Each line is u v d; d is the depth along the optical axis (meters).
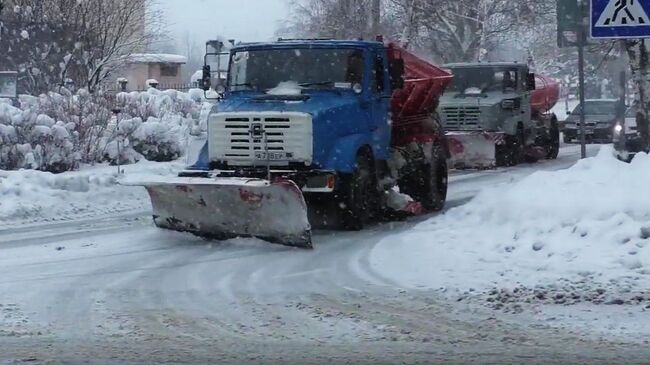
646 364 6.62
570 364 6.64
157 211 12.77
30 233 13.20
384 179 14.36
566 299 8.66
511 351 7.02
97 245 12.23
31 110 17.86
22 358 6.86
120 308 8.64
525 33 42.50
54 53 26.02
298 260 11.09
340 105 12.77
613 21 9.74
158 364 6.69
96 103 20.00
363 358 6.84
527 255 10.51
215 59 13.76
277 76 13.40
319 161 12.33
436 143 16.16
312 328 7.83
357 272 10.29
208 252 11.74
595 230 10.49
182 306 8.73
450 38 40.28
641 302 8.46
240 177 12.12
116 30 30.31
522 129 23.92
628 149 16.16
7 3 25.78
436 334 7.58
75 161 18.36
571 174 12.54
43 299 9.04
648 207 10.77
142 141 20.34
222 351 7.07
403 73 14.25
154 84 31.42
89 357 6.89
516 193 12.30
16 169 17.59
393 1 34.59
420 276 9.95
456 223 12.55
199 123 21.73
